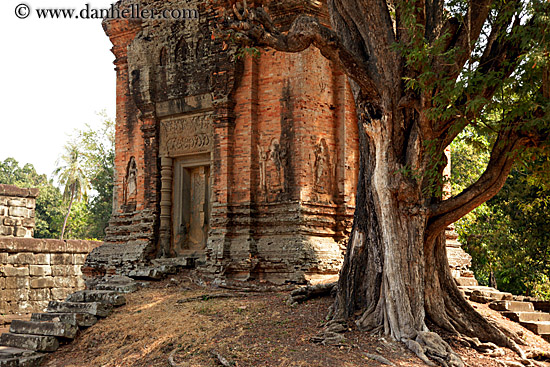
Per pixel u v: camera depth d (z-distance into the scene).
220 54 18.64
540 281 25.70
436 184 12.75
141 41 20.77
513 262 24.33
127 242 20.81
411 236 12.66
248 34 12.77
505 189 25.69
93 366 12.84
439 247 13.49
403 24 12.20
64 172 47.25
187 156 20.17
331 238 18.28
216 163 18.61
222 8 18.92
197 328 13.20
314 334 12.44
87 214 53.41
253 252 17.75
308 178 17.80
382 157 12.89
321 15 18.39
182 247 20.09
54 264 24.64
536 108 11.63
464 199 12.75
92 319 14.85
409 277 12.53
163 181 20.34
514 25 12.04
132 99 21.61
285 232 17.62
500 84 11.39
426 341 11.80
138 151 21.27
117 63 22.14
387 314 12.55
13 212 26.06
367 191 13.68
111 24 21.86
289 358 11.22
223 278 17.50
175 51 20.20
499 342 12.89
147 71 20.47
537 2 10.85
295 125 17.86
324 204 18.06
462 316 13.13
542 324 14.84
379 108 13.04
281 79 18.22
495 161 12.65
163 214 20.22
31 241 23.88
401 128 12.77
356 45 13.68
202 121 19.59
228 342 12.20
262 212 18.17
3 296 22.78
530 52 10.57
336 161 18.55
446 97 11.52
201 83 19.41
